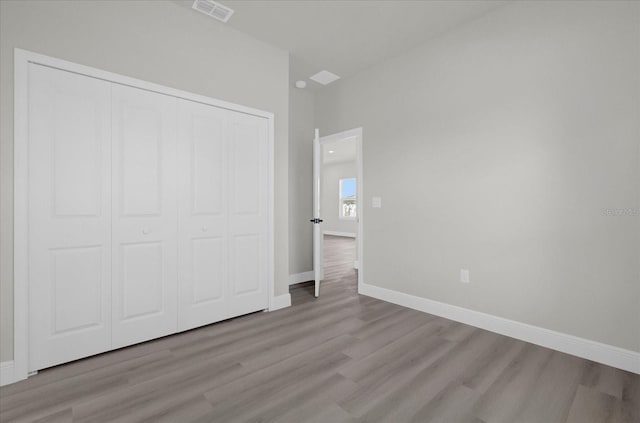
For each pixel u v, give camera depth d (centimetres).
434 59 291
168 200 238
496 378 181
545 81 223
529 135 231
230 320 274
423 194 301
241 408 153
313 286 401
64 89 194
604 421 144
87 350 202
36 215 184
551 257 221
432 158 294
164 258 236
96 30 205
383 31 280
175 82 240
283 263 314
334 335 243
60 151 192
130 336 220
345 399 160
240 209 280
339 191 1107
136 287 223
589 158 204
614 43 195
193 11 250
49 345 189
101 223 207
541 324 226
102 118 208
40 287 186
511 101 240
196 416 146
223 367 192
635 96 188
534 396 163
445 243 284
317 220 352
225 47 270
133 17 221
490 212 253
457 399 160
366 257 358
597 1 201
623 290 193
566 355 210
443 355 209
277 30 279
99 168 207
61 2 193
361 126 363
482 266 259
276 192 308
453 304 279
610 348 196
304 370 189
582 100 207
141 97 224
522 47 234
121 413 148
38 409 151
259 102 293
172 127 240
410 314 292
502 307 247
